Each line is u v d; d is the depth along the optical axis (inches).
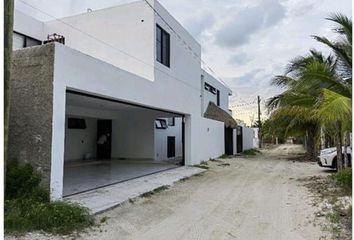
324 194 344.8
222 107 1124.5
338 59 394.3
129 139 732.7
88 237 204.5
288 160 853.8
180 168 576.7
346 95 373.7
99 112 633.6
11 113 273.4
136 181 419.5
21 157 268.4
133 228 227.1
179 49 572.1
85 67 304.5
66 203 246.2
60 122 270.2
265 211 276.8
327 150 591.2
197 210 280.4
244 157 940.0
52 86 263.6
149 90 446.9
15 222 203.3
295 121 785.6
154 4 477.7
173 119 866.8
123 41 490.3
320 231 219.3
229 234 215.2
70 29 532.1
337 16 354.9
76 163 625.9
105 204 284.0
